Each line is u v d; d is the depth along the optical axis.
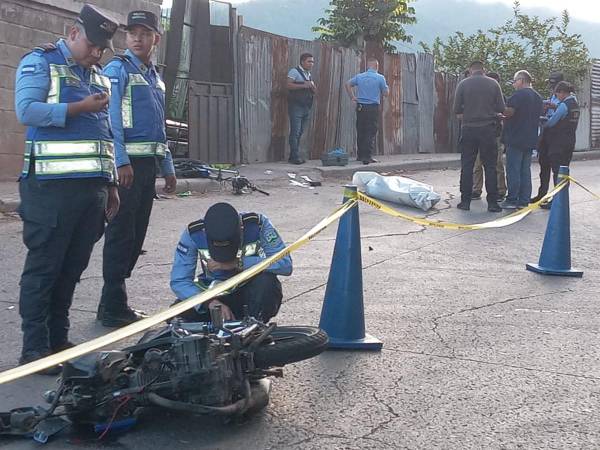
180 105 14.12
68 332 5.36
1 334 5.38
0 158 11.07
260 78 15.05
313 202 11.69
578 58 23.33
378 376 4.81
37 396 4.38
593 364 5.11
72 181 4.52
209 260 4.59
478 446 3.89
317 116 16.48
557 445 3.91
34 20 11.30
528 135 11.27
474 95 11.05
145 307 6.17
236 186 12.03
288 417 4.19
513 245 9.10
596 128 25.19
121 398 3.82
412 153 19.33
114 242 5.51
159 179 12.20
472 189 11.62
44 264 4.57
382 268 7.78
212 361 3.76
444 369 4.96
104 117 4.71
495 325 5.94
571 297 6.87
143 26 5.46
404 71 18.80
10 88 11.09
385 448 3.86
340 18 21.78
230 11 14.40
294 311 6.14
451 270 7.79
